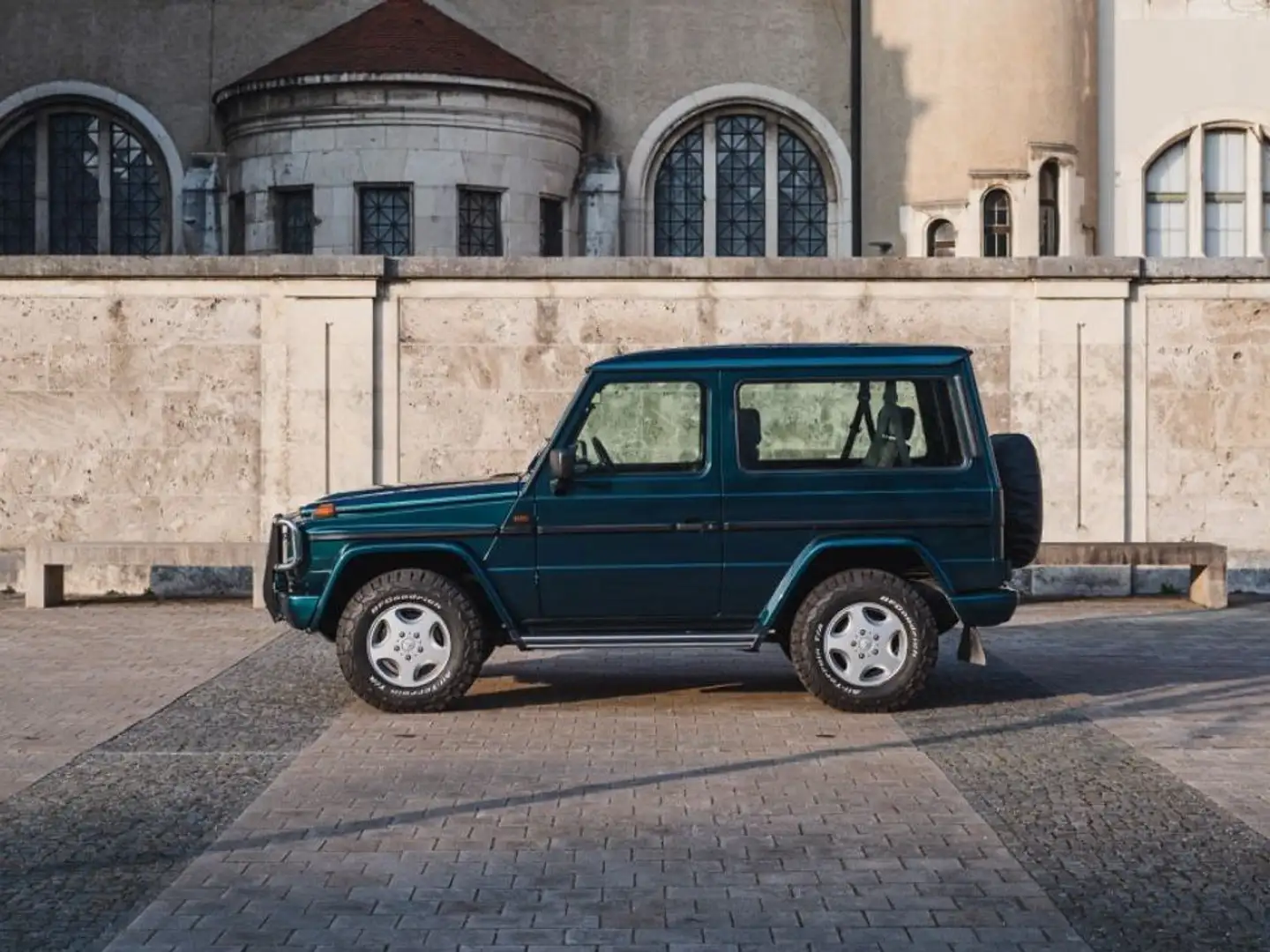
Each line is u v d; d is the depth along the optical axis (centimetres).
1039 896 678
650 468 1090
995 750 967
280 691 1177
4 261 1767
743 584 1084
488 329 1778
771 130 3284
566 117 3075
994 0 3067
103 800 848
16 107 3244
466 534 1083
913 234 3112
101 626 1536
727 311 1773
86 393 1780
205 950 615
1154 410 1784
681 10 3256
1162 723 1050
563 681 1230
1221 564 1678
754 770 916
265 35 3231
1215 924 640
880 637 1084
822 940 625
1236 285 1777
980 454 1091
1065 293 1772
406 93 2884
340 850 753
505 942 623
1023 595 1802
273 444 1781
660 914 656
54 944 621
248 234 2961
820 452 1094
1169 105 3275
